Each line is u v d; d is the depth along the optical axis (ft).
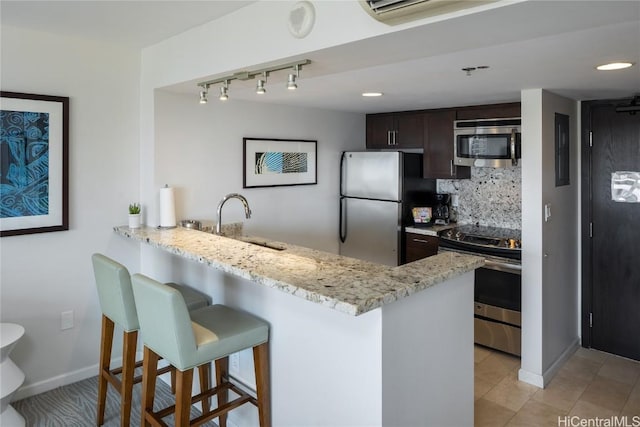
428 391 6.35
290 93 10.91
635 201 11.42
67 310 9.72
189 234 9.23
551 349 10.86
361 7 5.29
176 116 10.41
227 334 6.64
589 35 5.86
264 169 12.64
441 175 13.83
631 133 11.33
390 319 5.60
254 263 6.77
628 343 11.80
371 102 12.50
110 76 9.86
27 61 8.74
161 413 7.06
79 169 9.59
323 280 5.83
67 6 7.25
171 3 6.98
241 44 7.14
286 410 7.05
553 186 10.66
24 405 9.09
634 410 9.34
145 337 6.84
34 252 9.19
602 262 12.06
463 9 4.46
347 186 14.96
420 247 13.78
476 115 12.91
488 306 12.09
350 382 5.95
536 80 9.01
